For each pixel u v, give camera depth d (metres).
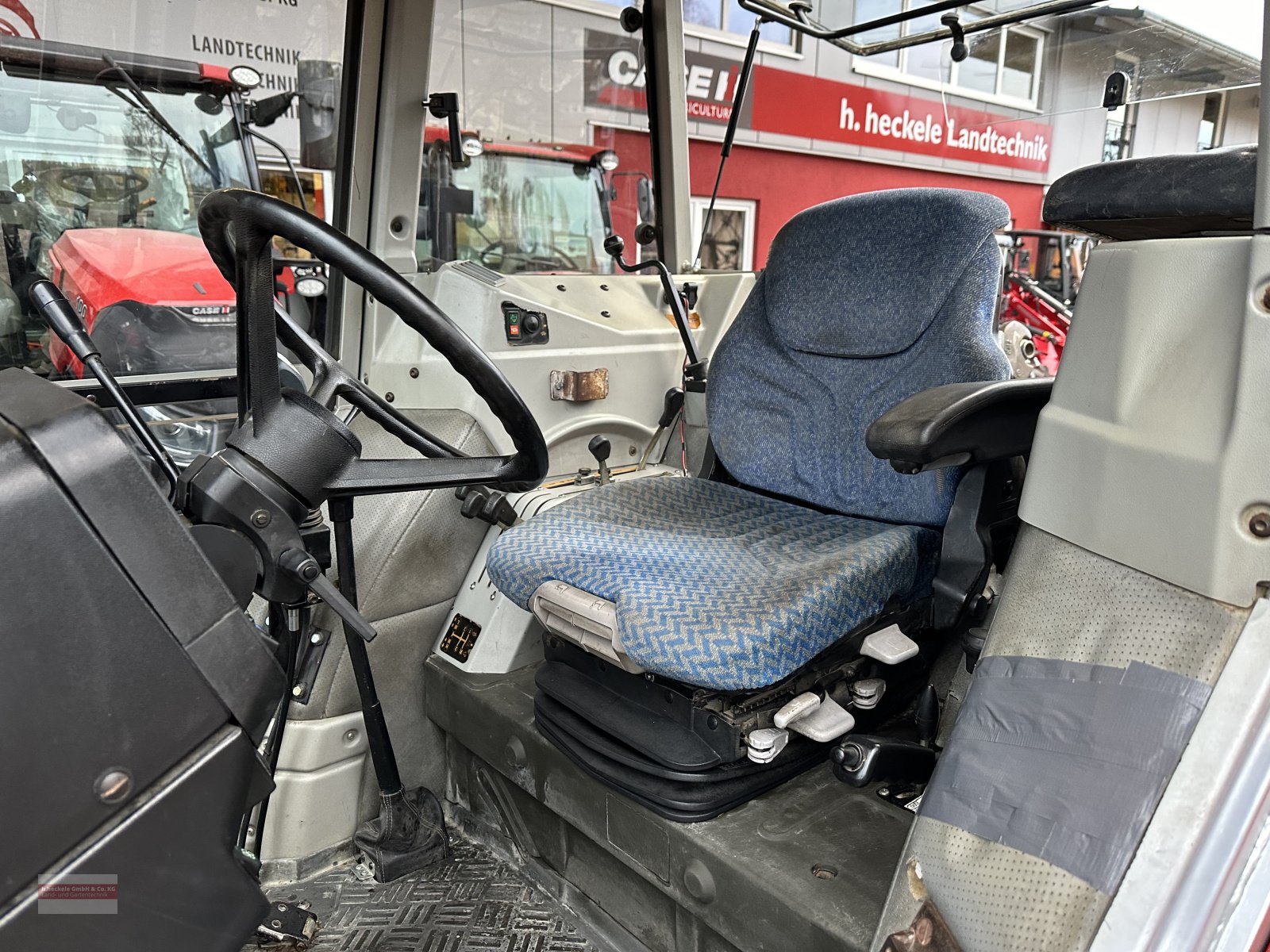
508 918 1.45
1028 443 1.23
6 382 0.63
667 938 1.29
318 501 0.93
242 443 0.88
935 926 0.71
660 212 2.27
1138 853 0.60
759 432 1.71
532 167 2.26
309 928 1.38
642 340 2.03
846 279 1.61
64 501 0.58
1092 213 0.77
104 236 1.63
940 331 1.48
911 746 1.20
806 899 1.04
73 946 0.60
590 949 1.38
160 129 1.64
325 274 1.75
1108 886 0.60
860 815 1.20
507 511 1.69
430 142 1.80
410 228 1.81
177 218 1.72
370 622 1.59
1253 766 0.58
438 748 1.72
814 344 1.63
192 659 0.64
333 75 1.65
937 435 1.06
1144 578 0.68
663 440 2.11
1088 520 0.73
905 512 1.47
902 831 1.17
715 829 1.17
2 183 1.53
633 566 1.28
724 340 1.80
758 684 1.09
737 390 1.74
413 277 1.83
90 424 0.60
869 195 1.65
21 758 0.57
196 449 1.76
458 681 1.59
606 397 1.95
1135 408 0.69
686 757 1.19
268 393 0.89
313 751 1.52
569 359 1.87
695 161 4.29
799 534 1.47
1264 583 0.60
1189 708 0.61
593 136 2.24
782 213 6.68
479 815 1.66
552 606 1.29
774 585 1.20
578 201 2.39
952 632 1.46
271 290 0.88
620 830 1.28
